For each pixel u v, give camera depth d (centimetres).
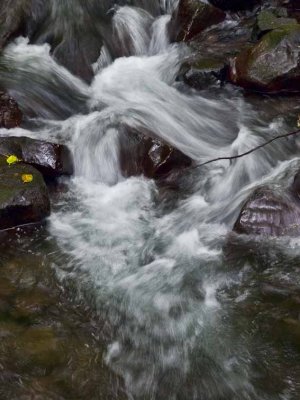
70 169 439
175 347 341
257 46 501
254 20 573
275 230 385
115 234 400
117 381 328
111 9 579
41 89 498
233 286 367
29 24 551
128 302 361
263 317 351
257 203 391
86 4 570
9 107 461
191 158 445
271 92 497
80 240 395
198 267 378
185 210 415
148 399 323
